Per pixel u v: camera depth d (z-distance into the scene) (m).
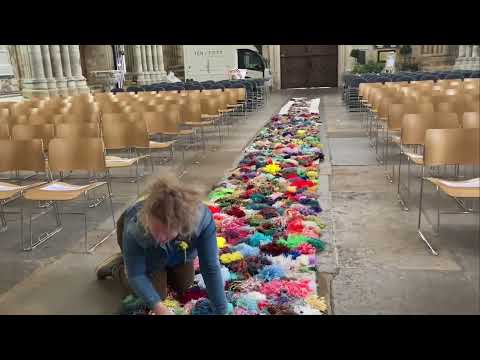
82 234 4.69
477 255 3.82
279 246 3.93
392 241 4.16
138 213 2.36
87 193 6.08
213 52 22.48
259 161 7.14
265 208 4.86
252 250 3.89
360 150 8.00
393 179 6.09
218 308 2.74
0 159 4.81
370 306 3.12
